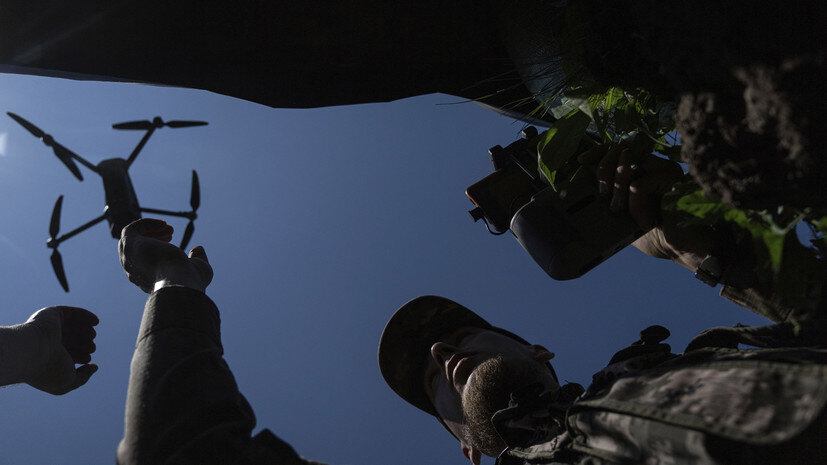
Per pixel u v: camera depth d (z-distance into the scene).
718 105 0.35
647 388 0.43
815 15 0.30
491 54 0.78
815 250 0.41
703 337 0.51
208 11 0.68
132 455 0.41
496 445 0.66
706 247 0.57
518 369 0.66
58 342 0.68
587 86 0.54
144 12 0.66
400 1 0.73
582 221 0.62
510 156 0.74
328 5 0.71
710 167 0.37
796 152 0.32
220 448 0.41
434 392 0.83
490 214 0.72
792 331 0.47
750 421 0.34
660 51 0.39
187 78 0.71
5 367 0.60
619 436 0.42
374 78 0.78
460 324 0.89
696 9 0.34
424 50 0.76
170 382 0.46
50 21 0.64
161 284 0.60
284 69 0.74
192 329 0.52
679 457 0.37
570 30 0.52
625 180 0.58
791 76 0.30
